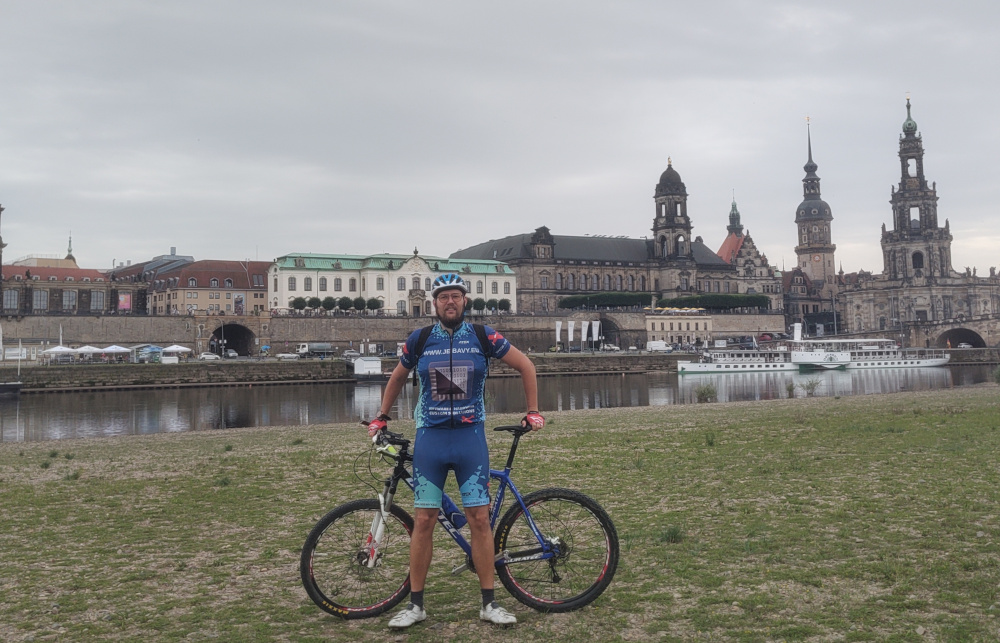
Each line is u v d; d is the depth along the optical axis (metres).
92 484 22.89
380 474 23.36
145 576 12.37
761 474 20.92
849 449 25.23
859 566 11.87
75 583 12.02
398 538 10.87
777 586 11.08
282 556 13.62
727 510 16.38
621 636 9.41
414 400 93.88
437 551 13.71
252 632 9.78
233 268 196.75
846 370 158.25
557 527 10.59
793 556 12.61
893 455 23.41
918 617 9.72
